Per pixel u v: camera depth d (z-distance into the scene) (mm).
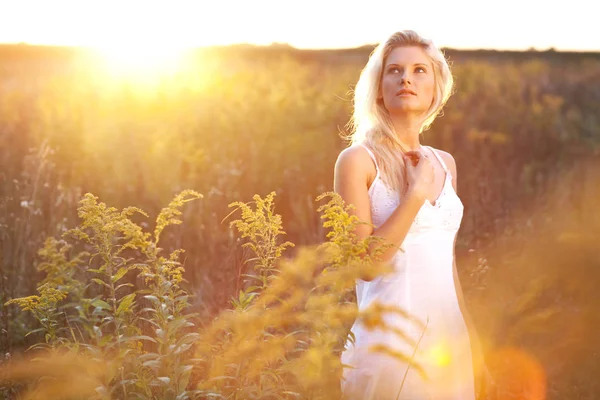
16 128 8625
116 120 10234
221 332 2713
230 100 11789
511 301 3684
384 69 2834
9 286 3928
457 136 8969
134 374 2279
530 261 4008
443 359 2611
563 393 3439
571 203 5641
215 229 4492
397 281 2619
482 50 35156
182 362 2344
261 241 2482
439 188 2789
